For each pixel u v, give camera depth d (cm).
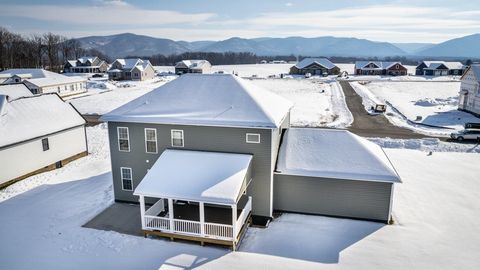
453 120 4134
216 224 1577
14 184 2338
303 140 2031
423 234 1692
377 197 1797
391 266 1438
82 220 1855
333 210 1883
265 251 1570
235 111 1878
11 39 13688
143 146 2005
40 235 1703
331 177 1808
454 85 7488
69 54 16675
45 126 2605
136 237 1689
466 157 2867
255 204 1881
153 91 2180
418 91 6644
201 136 1897
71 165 2758
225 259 1503
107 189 2273
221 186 1606
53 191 2238
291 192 1912
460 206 1988
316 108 5022
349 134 2023
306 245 1612
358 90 6669
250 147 1834
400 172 2522
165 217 1816
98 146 3281
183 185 1645
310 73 10812
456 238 1656
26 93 3859
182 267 1446
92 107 5297
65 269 1434
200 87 2117
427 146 3158
